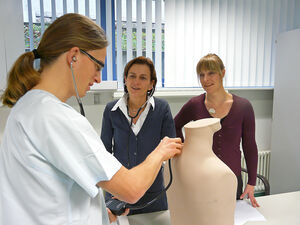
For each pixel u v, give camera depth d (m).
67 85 0.61
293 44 2.21
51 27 0.59
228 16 2.40
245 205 1.25
